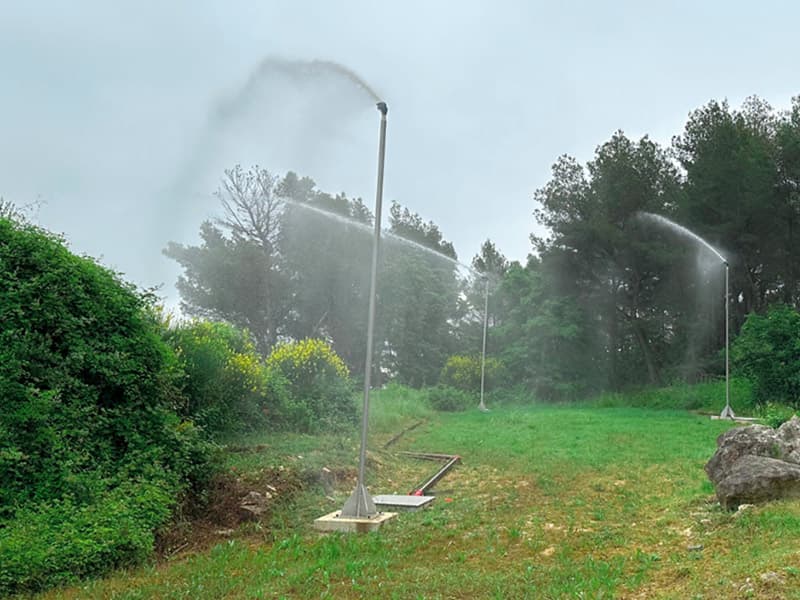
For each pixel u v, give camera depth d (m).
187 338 11.18
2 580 5.14
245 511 7.61
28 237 7.28
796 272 31.19
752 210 29.98
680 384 32.28
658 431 16.48
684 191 32.03
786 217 30.28
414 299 41.91
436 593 4.95
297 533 7.13
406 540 6.71
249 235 37.19
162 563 6.20
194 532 7.14
